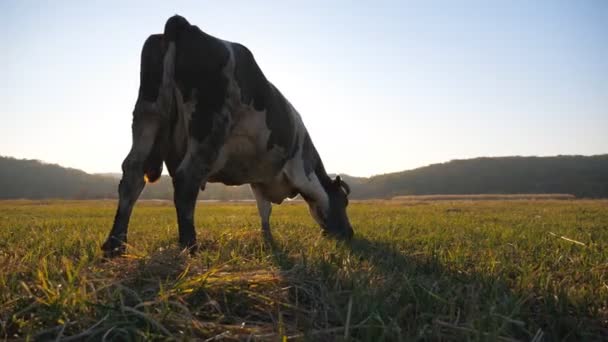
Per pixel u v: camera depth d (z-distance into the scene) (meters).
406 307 3.45
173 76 6.34
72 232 9.16
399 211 21.53
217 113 6.46
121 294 3.38
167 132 6.51
